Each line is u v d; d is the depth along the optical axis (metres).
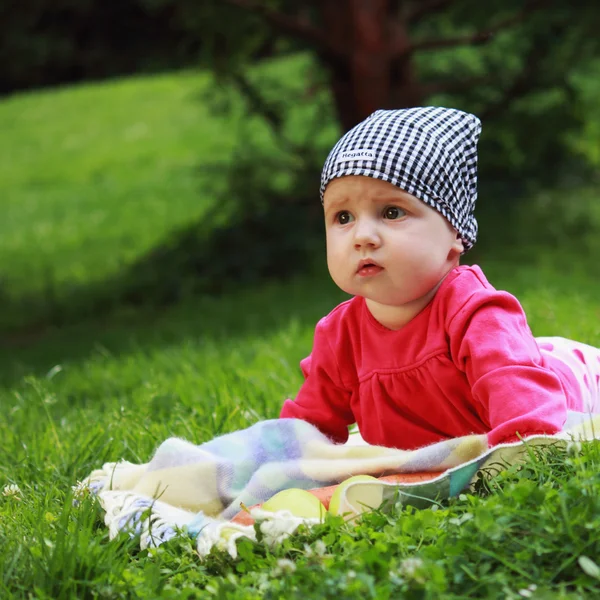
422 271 3.25
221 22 11.51
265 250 12.56
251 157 12.85
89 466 4.04
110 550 2.89
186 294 12.51
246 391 5.03
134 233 16.53
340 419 3.74
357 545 2.65
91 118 25.92
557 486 2.83
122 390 6.56
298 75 13.73
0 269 15.20
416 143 3.27
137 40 31.95
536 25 11.95
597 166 15.73
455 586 2.44
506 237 12.93
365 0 11.30
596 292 9.08
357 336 3.55
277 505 3.08
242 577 2.65
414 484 3.02
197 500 3.44
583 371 3.70
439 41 11.26
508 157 13.61
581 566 2.41
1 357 10.55
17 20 31.33
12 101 29.12
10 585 2.76
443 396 3.34
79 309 12.76
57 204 19.25
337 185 3.30
